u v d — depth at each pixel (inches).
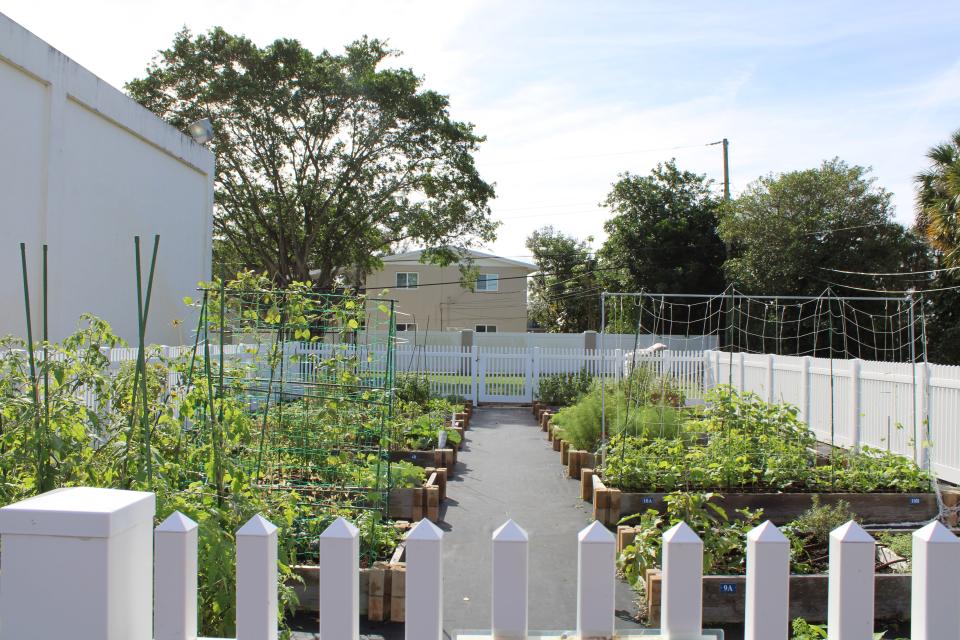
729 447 334.0
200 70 946.7
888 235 898.7
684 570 84.0
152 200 540.1
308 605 198.4
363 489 250.4
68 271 427.2
